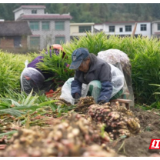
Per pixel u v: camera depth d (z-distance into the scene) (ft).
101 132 8.73
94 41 22.85
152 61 22.17
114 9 228.22
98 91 16.11
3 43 119.34
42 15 140.26
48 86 22.57
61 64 22.16
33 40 125.49
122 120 11.30
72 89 17.01
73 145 6.72
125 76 19.52
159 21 134.82
